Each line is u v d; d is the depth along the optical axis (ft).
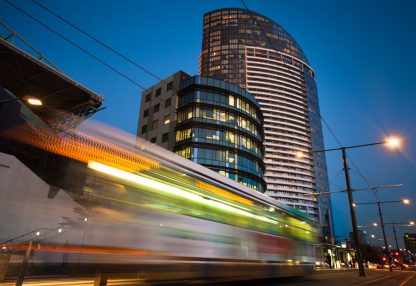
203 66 461.37
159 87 197.57
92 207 16.52
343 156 80.79
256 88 442.09
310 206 416.87
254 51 462.19
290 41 503.61
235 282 37.35
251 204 33.65
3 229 13.16
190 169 24.66
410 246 479.41
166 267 20.03
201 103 172.96
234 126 177.27
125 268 17.33
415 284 57.36
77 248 15.38
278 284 42.24
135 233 18.45
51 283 24.22
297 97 464.65
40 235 14.21
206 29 484.33
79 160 16.80
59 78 83.87
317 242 52.80
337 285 44.93
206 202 25.73
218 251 25.77
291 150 431.02
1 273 23.04
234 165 169.68
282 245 39.19
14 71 82.53
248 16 487.20
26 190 14.20
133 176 19.40
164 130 182.19
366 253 306.35
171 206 21.68
